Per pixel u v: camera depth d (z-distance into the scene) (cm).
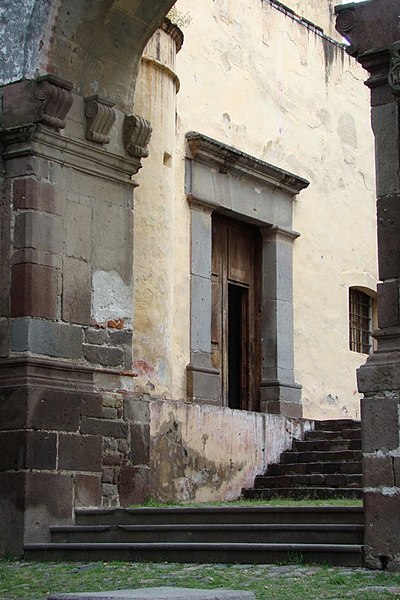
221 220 1520
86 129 1045
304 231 1634
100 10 1034
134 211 1218
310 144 1669
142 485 1069
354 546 773
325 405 1642
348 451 1320
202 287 1411
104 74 1071
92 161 1052
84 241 1037
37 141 996
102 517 957
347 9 845
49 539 952
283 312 1566
